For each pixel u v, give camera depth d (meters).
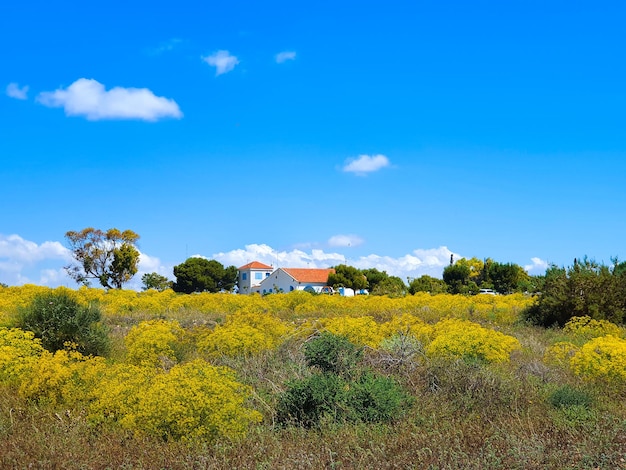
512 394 8.48
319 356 9.49
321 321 14.77
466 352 10.52
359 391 7.83
